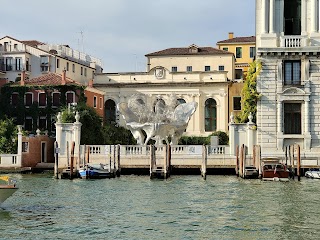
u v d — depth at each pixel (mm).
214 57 76875
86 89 67688
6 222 23719
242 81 70812
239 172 44312
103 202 29938
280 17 49188
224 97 70500
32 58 73750
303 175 45562
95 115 59375
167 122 51406
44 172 52375
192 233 21609
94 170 43875
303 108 48625
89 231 21969
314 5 48812
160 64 77938
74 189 36219
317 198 31094
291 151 43906
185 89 71250
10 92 67812
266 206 28141
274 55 48625
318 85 48500
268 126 48719
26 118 67500
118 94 73188
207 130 70812
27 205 28703
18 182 40969
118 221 24078
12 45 73875
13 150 55156
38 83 67625
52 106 67062
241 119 51875
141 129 51594
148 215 25625
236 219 24438
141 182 40719
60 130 49938
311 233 21406
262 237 20812
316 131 48438
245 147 43906
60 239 20594
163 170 43312
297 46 48531
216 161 46812
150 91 72125
